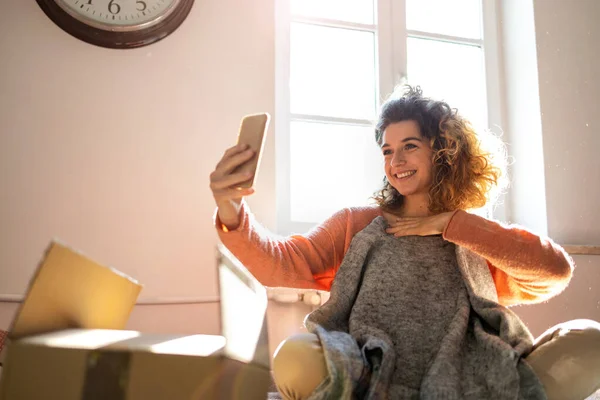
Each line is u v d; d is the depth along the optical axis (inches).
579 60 103.6
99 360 33.2
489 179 63.8
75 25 83.0
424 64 105.6
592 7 106.1
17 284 77.2
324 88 100.5
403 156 61.4
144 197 82.5
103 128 82.7
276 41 98.1
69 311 39.9
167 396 33.8
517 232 55.2
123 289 45.1
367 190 99.6
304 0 101.6
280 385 45.8
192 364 34.3
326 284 63.5
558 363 47.1
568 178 99.4
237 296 40.9
